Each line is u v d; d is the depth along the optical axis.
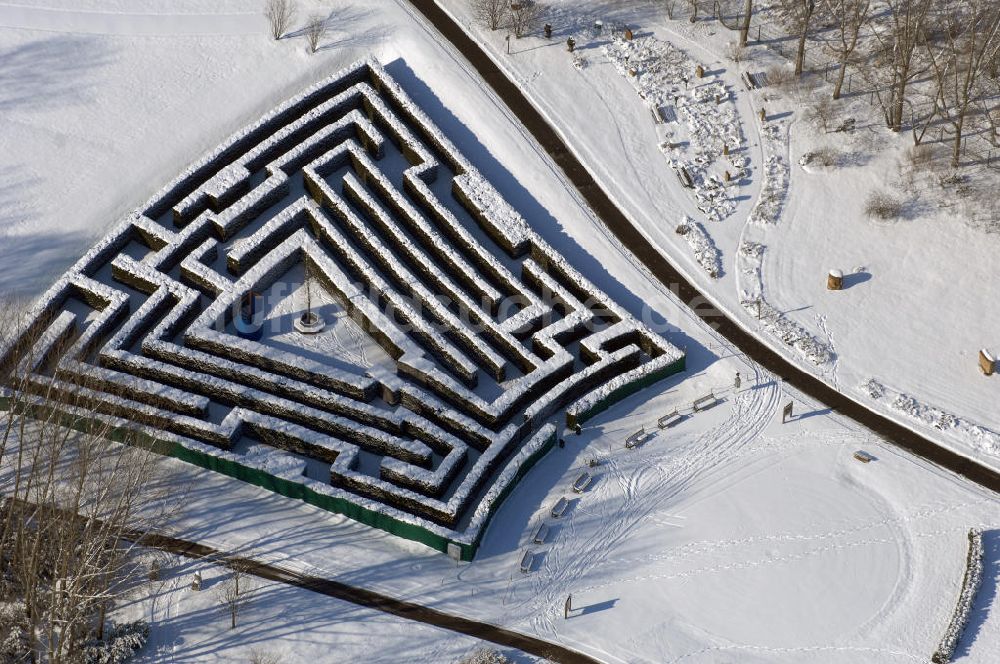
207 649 95.69
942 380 110.81
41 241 118.19
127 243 118.69
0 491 103.00
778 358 112.56
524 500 104.31
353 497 102.06
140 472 98.75
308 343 113.19
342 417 107.88
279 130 125.06
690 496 104.50
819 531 102.19
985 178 121.81
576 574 100.12
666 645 96.25
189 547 100.88
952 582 98.94
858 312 114.88
